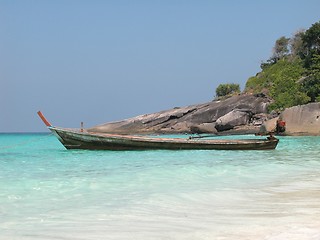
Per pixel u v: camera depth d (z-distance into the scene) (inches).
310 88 2352.4
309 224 232.2
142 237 216.1
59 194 356.8
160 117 2933.1
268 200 326.6
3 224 248.7
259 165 616.1
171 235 218.7
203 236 212.8
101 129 3029.0
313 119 1855.3
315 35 2810.0
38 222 253.4
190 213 278.2
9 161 719.1
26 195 351.9
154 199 328.8
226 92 3786.9
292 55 3440.0
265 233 213.0
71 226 242.7
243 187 398.9
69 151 954.7
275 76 2896.2
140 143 920.9
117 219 260.5
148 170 541.3
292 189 387.2
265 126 2003.0
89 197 340.8
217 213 277.1
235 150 922.7
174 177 471.2
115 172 522.0
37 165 639.8
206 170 541.3
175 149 921.5
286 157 777.6
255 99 2640.3
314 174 514.3
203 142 920.3
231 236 209.8
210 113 2728.8
